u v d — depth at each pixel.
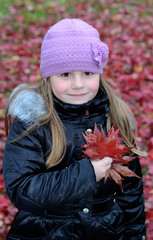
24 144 1.48
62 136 1.53
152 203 2.84
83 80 1.52
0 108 3.95
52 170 1.56
